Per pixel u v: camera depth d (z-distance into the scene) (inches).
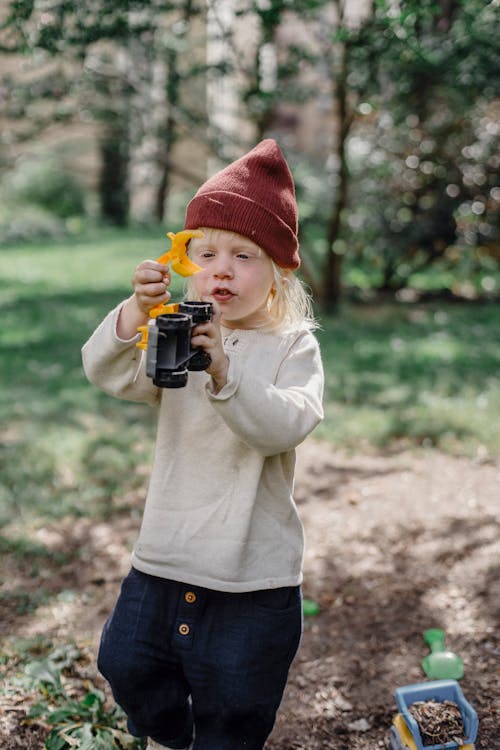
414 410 209.0
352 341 285.4
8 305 362.3
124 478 168.4
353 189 364.2
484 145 353.4
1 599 124.7
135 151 310.0
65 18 199.5
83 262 501.7
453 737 86.9
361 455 185.8
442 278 428.1
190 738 82.9
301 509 158.7
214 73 260.4
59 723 95.0
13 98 254.7
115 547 142.3
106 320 74.0
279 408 67.9
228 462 73.1
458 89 276.7
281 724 99.3
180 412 74.8
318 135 410.9
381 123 327.6
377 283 402.6
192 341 63.3
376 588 129.6
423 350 272.5
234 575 72.0
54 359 267.0
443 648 112.2
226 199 71.9
